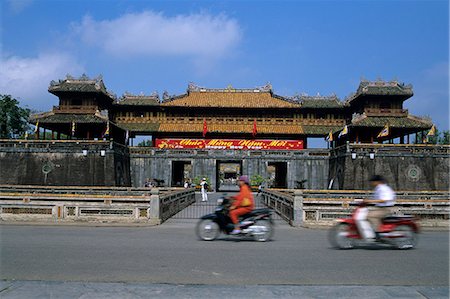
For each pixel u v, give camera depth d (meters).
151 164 62.56
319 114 71.62
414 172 55.28
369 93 63.03
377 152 55.19
